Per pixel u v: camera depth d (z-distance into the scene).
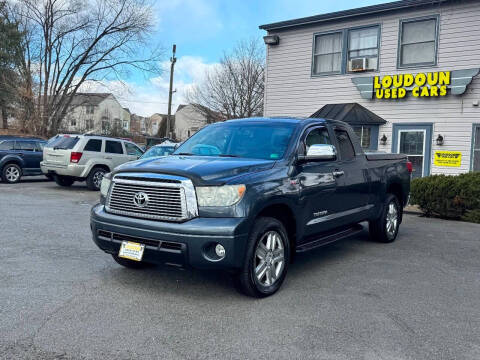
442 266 5.77
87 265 5.29
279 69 17.09
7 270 4.98
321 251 6.60
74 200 11.52
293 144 5.04
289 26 16.59
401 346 3.32
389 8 14.31
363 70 15.09
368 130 14.99
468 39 13.29
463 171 13.30
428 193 10.16
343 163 5.91
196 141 5.71
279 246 4.53
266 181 4.36
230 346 3.25
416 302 4.33
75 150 13.42
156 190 4.16
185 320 3.72
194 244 3.91
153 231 4.05
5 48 30.56
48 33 29.94
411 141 14.25
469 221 9.73
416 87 13.91
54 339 3.27
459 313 4.05
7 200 10.98
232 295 4.40
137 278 4.85
